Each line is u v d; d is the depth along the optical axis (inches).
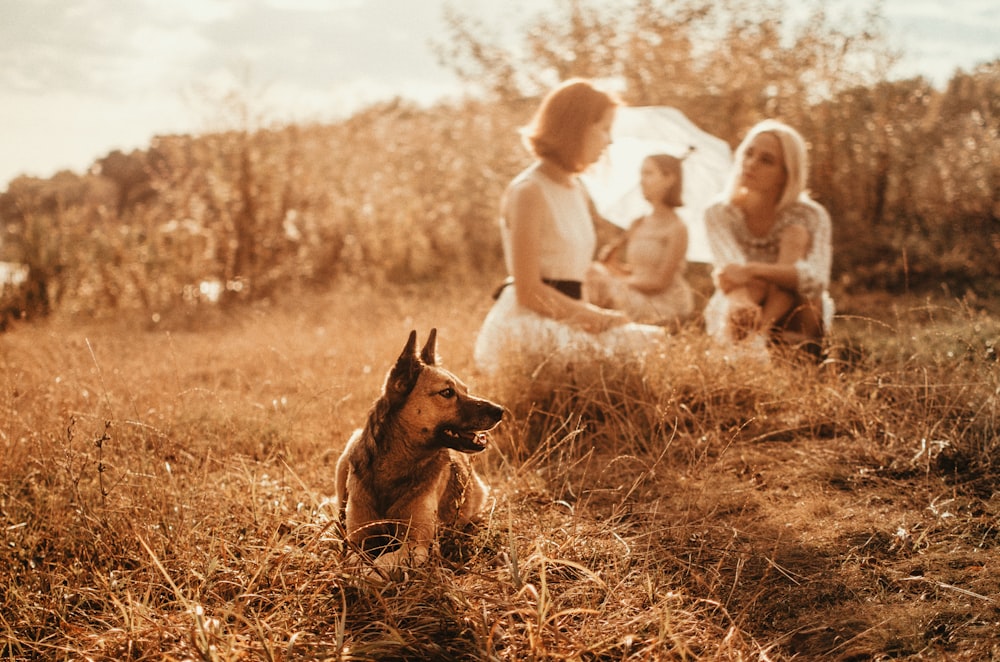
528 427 189.6
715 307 259.4
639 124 317.1
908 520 139.8
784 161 241.6
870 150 421.4
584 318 220.1
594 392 197.5
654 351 210.7
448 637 109.0
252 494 149.0
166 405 202.5
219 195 469.1
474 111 521.3
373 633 109.2
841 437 184.1
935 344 228.8
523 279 219.9
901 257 380.2
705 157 314.3
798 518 143.7
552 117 218.8
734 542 136.9
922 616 108.3
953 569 121.3
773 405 198.4
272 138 491.5
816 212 247.3
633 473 170.9
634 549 133.9
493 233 470.6
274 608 116.4
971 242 402.0
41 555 137.9
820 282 234.5
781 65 430.0
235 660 98.6
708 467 165.5
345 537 134.3
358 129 554.9
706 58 442.6
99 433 169.3
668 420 187.0
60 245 449.7
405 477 130.3
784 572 124.3
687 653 102.7
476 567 127.6
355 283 452.8
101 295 449.1
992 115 486.0
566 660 100.0
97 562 136.3
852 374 209.0
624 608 113.9
